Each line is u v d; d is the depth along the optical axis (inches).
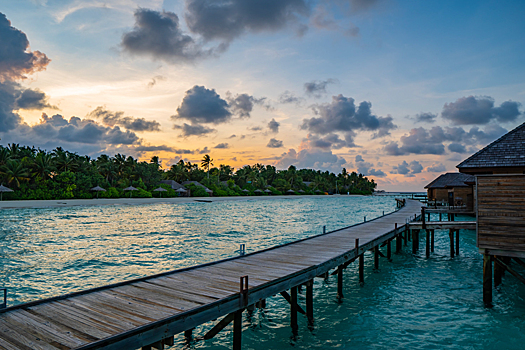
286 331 377.1
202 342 352.5
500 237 441.7
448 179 2028.8
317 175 6323.8
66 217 1542.8
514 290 516.7
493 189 449.1
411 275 612.7
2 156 2363.4
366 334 367.2
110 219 1491.1
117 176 3253.0
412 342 347.6
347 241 613.6
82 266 644.1
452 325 389.4
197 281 350.9
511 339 353.4
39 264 655.8
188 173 4205.2
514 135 532.4
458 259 756.6
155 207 2356.1
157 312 261.4
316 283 557.0
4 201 2086.6
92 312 261.4
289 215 1939.0
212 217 1707.7
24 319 246.4
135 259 709.3
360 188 6993.1
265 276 371.6
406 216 1110.4
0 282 534.3
